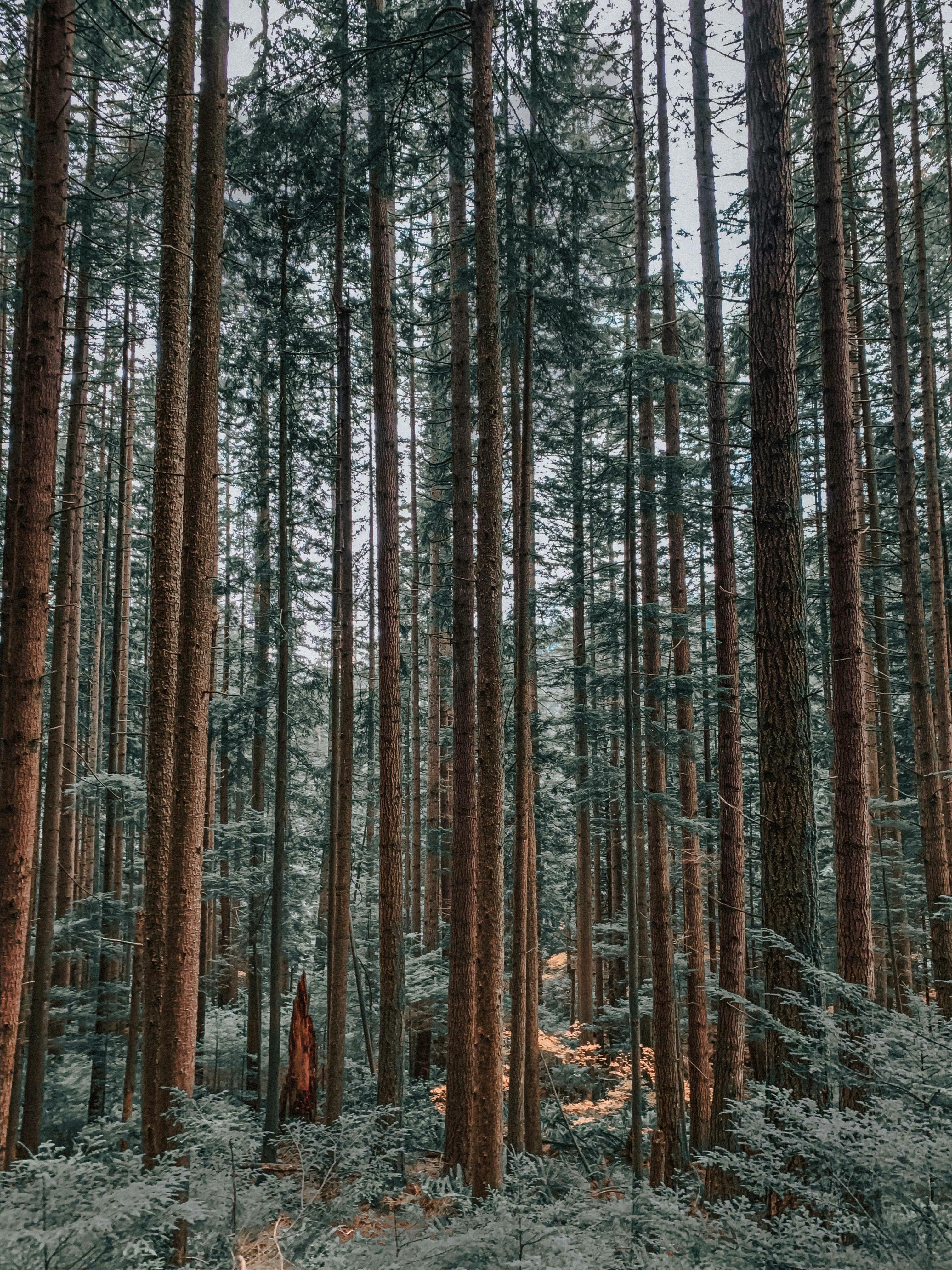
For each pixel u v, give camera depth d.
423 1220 6.60
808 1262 3.61
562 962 24.61
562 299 9.57
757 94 6.33
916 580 11.34
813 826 5.80
